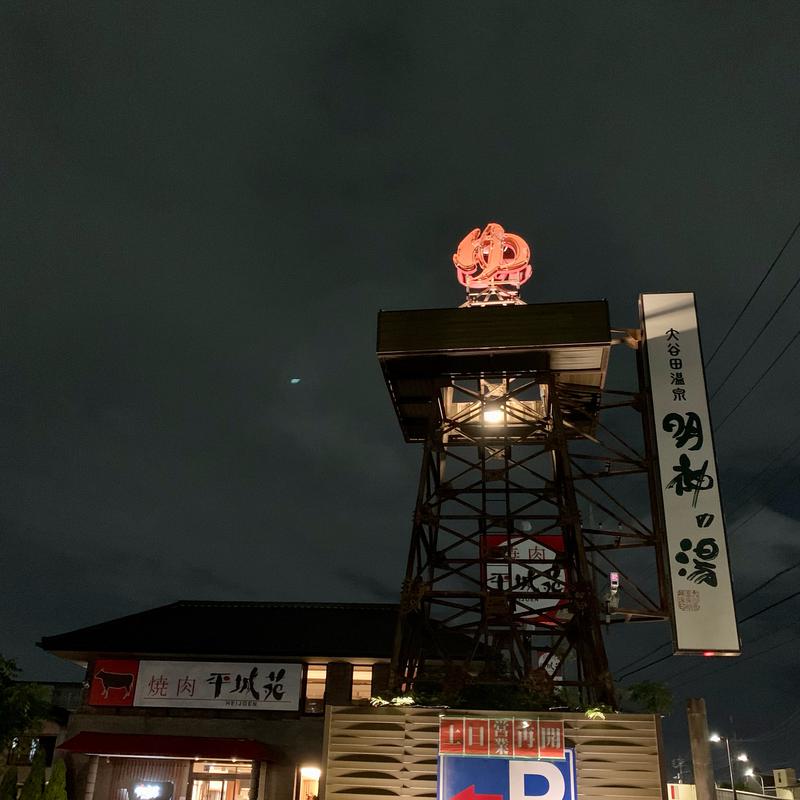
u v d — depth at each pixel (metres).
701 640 19.58
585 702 22.09
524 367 23.20
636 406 23.66
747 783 63.59
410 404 25.88
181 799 26.75
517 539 27.89
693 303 23.48
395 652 20.06
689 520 20.80
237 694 28.08
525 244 25.12
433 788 16.53
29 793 24.97
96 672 28.91
